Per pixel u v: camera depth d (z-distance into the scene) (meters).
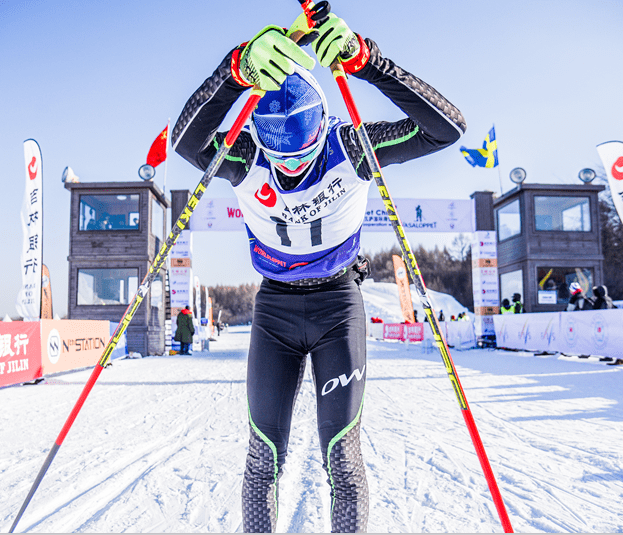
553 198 13.16
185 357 10.96
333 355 1.34
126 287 11.91
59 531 1.73
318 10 1.11
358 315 1.40
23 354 5.95
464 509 1.90
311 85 1.23
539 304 12.62
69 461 2.62
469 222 11.78
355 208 1.38
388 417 3.70
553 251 12.80
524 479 2.24
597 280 12.87
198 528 1.75
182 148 1.33
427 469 2.41
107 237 11.77
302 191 1.30
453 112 1.24
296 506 1.95
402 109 1.22
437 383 5.54
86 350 7.90
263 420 1.34
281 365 1.37
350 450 1.30
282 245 1.38
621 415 3.62
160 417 3.85
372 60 1.17
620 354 7.10
